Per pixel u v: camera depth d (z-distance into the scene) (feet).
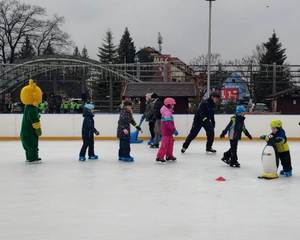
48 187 25.93
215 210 20.49
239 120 33.53
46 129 56.44
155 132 46.93
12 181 27.81
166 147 35.68
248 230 17.37
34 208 20.84
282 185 26.71
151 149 45.62
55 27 181.68
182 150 42.01
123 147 36.81
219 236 16.57
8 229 17.39
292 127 55.72
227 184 26.99
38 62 120.98
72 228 17.52
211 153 42.27
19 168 33.09
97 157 38.45
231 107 87.81
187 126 55.83
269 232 17.13
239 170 32.40
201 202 22.12
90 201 22.29
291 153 43.47
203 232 17.04
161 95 72.38
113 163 35.73
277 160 29.35
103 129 56.44
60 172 31.24
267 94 136.87
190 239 16.17
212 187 26.03
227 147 47.85
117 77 122.01
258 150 45.37
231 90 118.62
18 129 55.88
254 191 24.94
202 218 19.08
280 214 19.86
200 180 28.30
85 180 28.17
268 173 29.01
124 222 18.38
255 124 55.88
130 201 22.29
